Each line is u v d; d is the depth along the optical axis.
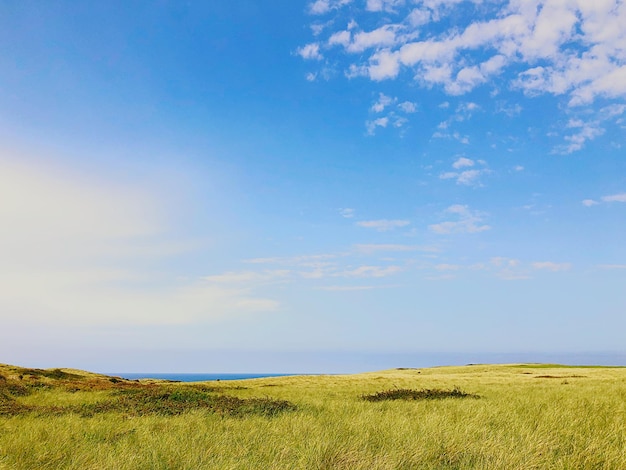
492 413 13.42
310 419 12.95
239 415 15.80
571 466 7.39
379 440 9.59
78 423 13.44
